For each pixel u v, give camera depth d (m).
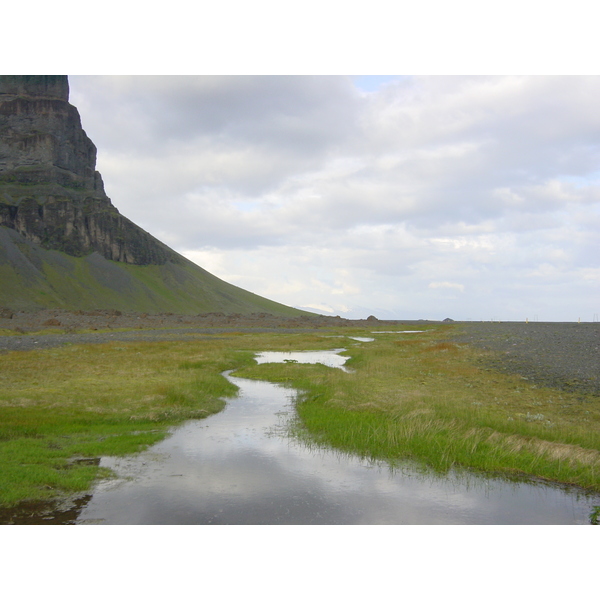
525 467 13.70
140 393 23.52
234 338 71.06
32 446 14.88
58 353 38.91
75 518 9.98
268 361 43.53
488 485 12.63
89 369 30.91
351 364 40.47
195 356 40.44
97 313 136.38
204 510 10.59
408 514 10.70
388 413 20.62
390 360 40.38
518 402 22.94
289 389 28.19
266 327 125.38
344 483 12.58
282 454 15.05
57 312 134.50
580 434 16.66
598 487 12.36
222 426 18.80
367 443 16.02
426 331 91.88
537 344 45.25
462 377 30.39
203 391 25.02
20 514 10.08
